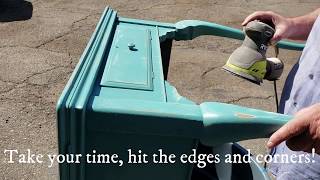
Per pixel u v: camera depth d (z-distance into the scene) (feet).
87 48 3.51
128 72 3.31
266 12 4.73
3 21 15.23
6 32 14.29
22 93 10.59
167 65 4.89
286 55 14.49
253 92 11.88
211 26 4.94
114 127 2.73
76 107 2.63
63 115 2.64
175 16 17.42
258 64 4.11
